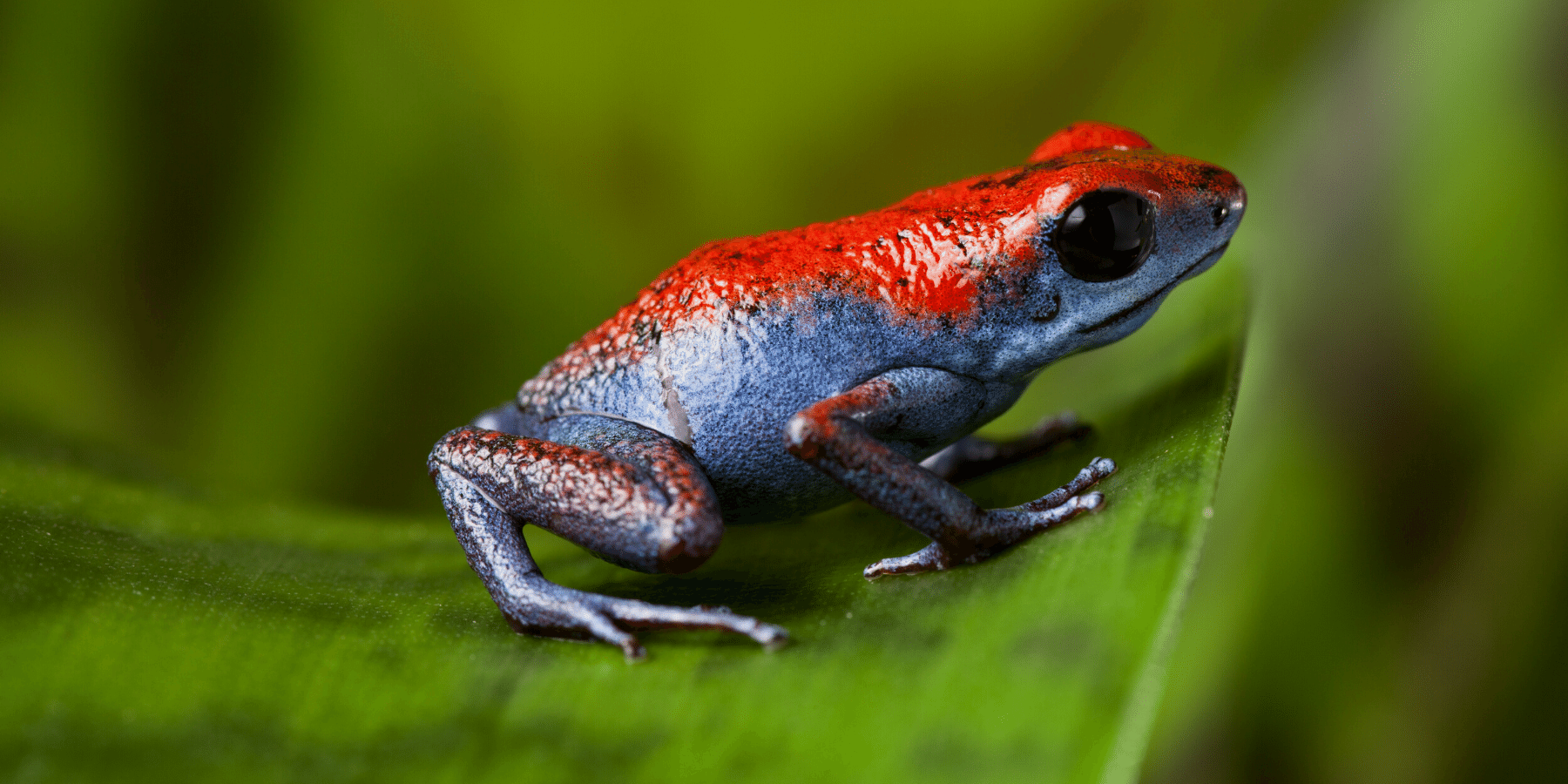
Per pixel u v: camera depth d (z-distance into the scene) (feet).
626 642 0.34
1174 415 0.36
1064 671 0.33
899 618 0.34
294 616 0.35
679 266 0.37
